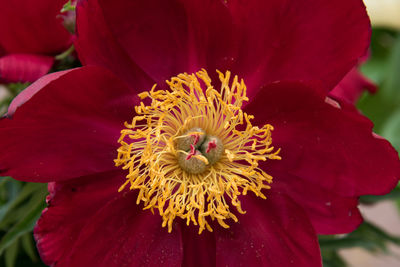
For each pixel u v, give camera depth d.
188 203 0.29
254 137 0.28
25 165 0.27
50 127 0.27
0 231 0.31
